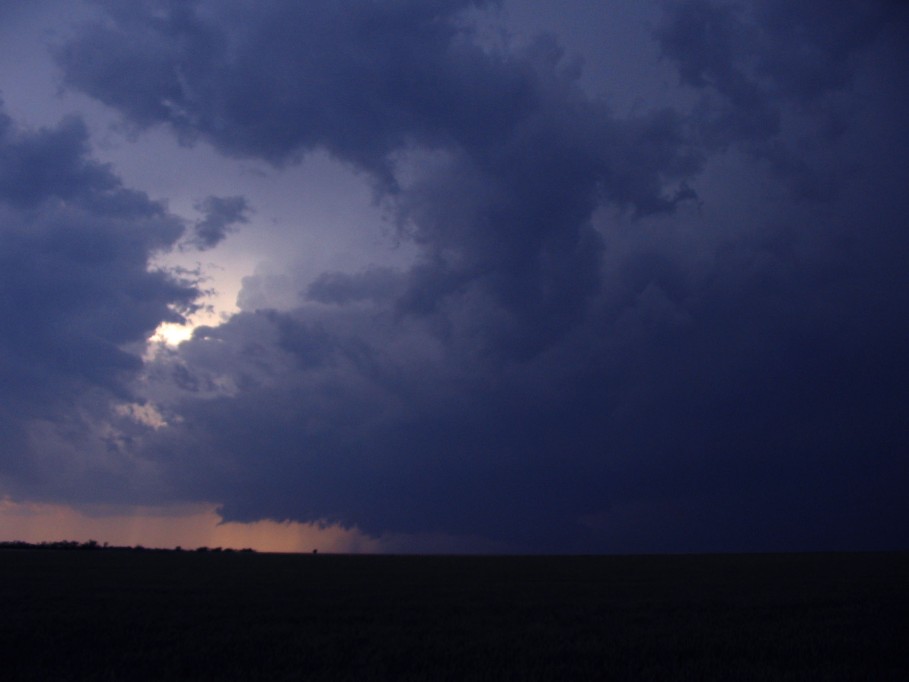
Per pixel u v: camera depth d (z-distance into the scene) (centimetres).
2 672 1510
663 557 7819
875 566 5369
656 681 1429
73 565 5409
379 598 3086
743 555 7800
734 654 1697
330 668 1555
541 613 2525
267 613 2481
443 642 1872
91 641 1867
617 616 2417
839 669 1516
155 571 4894
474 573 5062
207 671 1526
